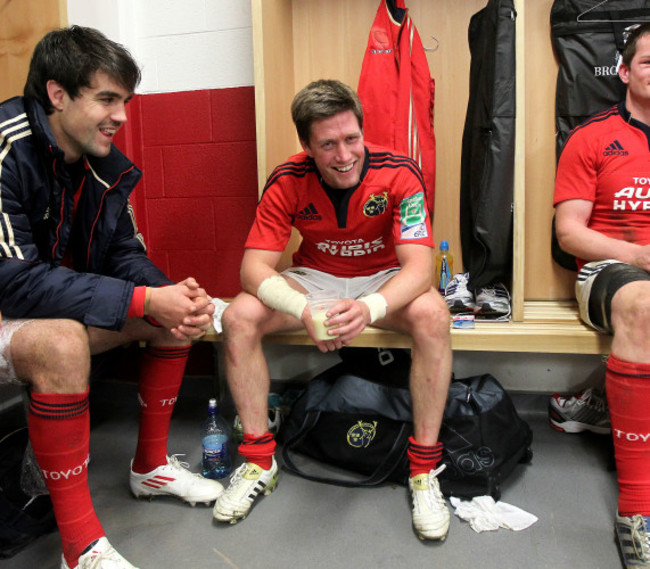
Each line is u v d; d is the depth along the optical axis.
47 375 1.11
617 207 1.77
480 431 1.52
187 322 1.29
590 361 2.09
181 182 2.30
